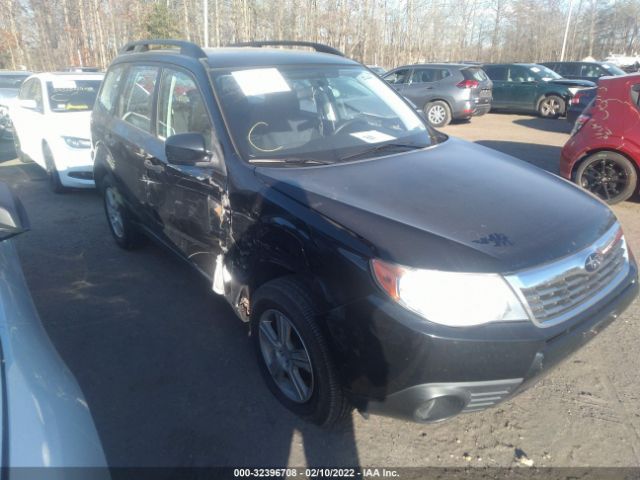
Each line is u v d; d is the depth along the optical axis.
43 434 1.52
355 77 4.00
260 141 3.17
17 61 40.44
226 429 2.81
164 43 4.14
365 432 2.78
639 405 2.93
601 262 2.54
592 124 6.48
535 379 2.30
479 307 2.16
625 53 51.94
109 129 4.70
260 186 2.86
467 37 48.19
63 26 42.16
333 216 2.50
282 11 38.41
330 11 38.22
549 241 2.38
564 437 2.71
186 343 3.60
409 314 2.17
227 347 3.55
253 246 2.90
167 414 2.93
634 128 6.15
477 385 2.20
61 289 4.40
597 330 2.48
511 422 2.82
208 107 3.30
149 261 4.95
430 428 2.79
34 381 1.71
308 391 2.70
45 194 7.38
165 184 3.71
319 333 2.48
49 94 7.58
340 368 2.42
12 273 2.43
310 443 2.71
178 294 4.30
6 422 1.49
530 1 46.78
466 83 13.86
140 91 4.27
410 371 2.18
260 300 2.81
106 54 40.62
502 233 2.37
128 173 4.35
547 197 2.76
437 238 2.30
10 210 2.29
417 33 43.12
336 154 3.20
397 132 3.65
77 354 3.49
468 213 2.50
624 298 2.66
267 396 3.06
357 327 2.30
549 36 47.31
